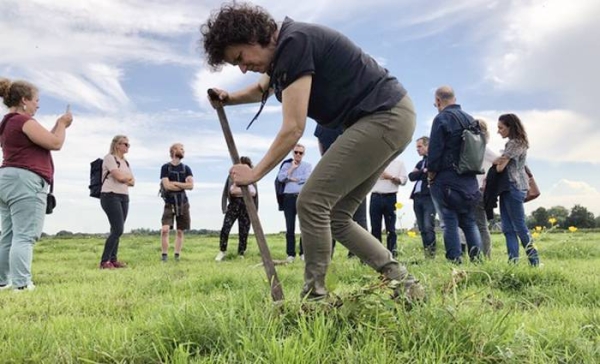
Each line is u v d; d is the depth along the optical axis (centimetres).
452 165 617
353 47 292
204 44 287
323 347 223
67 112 571
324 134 601
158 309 324
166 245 975
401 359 217
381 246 312
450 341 231
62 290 507
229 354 222
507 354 215
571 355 232
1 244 568
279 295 286
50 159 568
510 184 616
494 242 1222
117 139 848
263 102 320
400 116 292
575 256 829
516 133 614
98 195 839
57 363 237
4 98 556
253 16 275
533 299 400
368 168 292
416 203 824
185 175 991
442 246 911
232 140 320
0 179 541
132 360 232
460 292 398
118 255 1114
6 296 471
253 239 2020
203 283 513
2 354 247
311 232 288
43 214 560
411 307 272
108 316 362
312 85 287
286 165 905
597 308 346
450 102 633
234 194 1009
